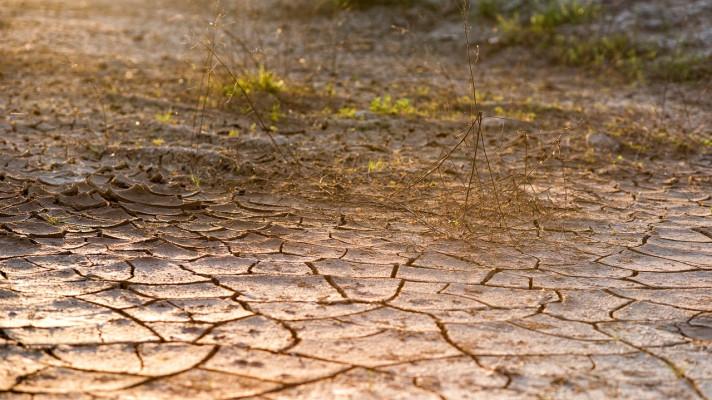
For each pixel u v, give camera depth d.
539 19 22.66
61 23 25.22
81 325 6.18
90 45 21.62
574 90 18.30
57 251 7.77
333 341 6.04
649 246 8.50
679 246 8.55
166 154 11.37
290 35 22.94
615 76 19.66
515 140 13.06
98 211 9.10
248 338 6.05
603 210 9.84
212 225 8.78
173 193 9.91
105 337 6.00
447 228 8.82
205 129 13.05
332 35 23.20
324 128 13.70
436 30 23.94
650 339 6.23
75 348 5.81
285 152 11.93
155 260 7.62
